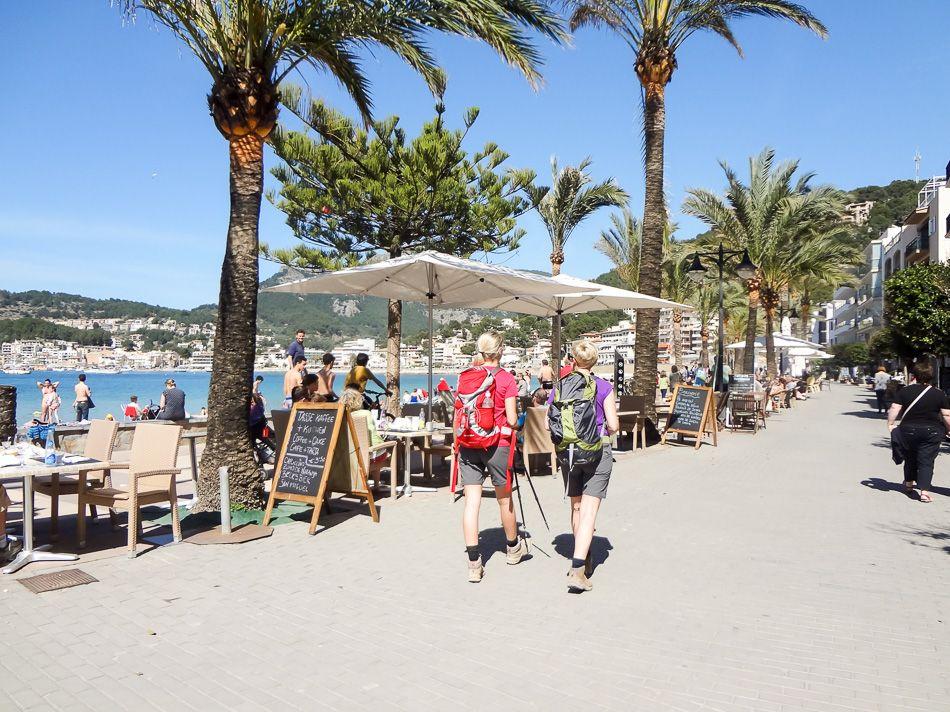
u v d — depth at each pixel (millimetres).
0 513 5762
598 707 3355
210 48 7703
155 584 5227
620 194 25109
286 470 7109
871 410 30656
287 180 17266
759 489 9617
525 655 3975
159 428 6441
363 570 5609
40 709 3305
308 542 6473
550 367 15977
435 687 3561
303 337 13484
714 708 3354
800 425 21891
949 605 4895
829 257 28188
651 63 15188
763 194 27047
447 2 7809
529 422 10055
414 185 16469
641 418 13844
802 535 6977
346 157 16938
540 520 7453
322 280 9766
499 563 5828
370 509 7297
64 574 5438
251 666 3812
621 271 37469
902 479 10836
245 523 7137
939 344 19594
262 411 10664
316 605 4793
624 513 7879
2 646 4059
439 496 8680
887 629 4430
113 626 4387
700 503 8523
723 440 16484
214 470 7523
